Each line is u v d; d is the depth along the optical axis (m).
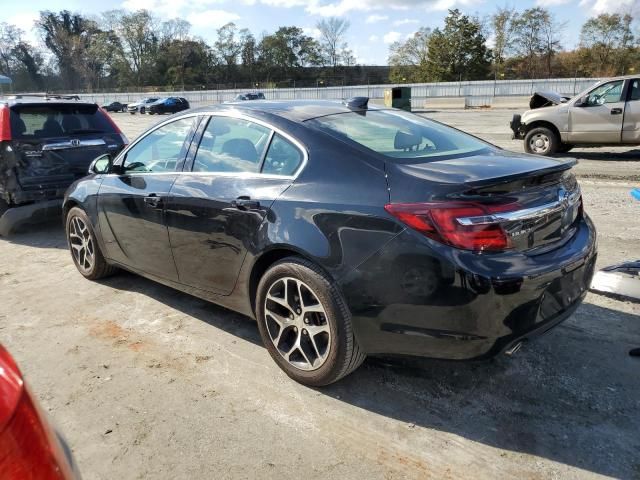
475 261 2.43
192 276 3.70
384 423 2.76
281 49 96.38
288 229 2.91
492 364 3.26
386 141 3.10
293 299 3.02
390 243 2.57
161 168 3.95
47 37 97.69
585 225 3.12
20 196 6.38
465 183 2.49
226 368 3.34
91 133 7.09
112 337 3.79
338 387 3.08
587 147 12.70
